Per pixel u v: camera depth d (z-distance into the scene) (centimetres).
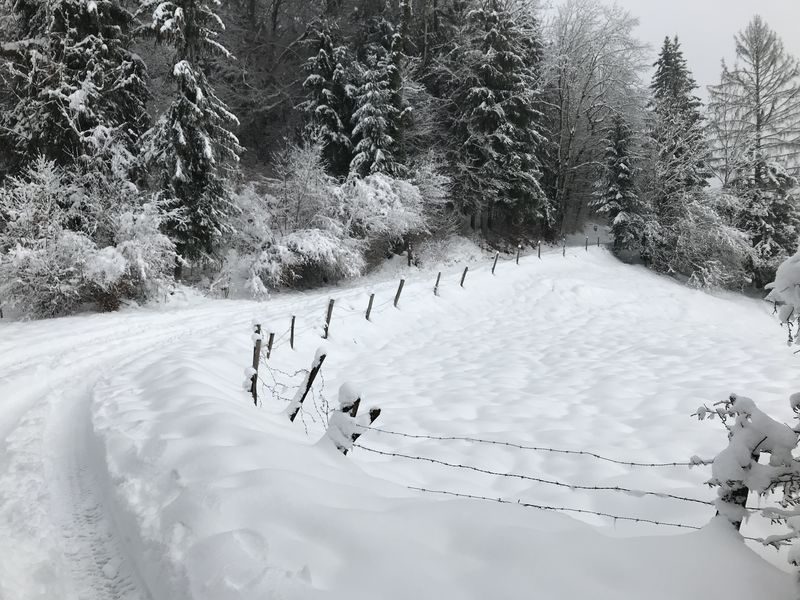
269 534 262
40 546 307
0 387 641
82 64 1369
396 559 232
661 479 447
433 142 2697
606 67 3253
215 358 828
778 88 2762
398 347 1191
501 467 493
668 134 2739
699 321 1753
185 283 1623
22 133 1331
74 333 999
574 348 1164
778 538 232
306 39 2567
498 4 2602
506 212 2692
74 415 565
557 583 213
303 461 359
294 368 938
